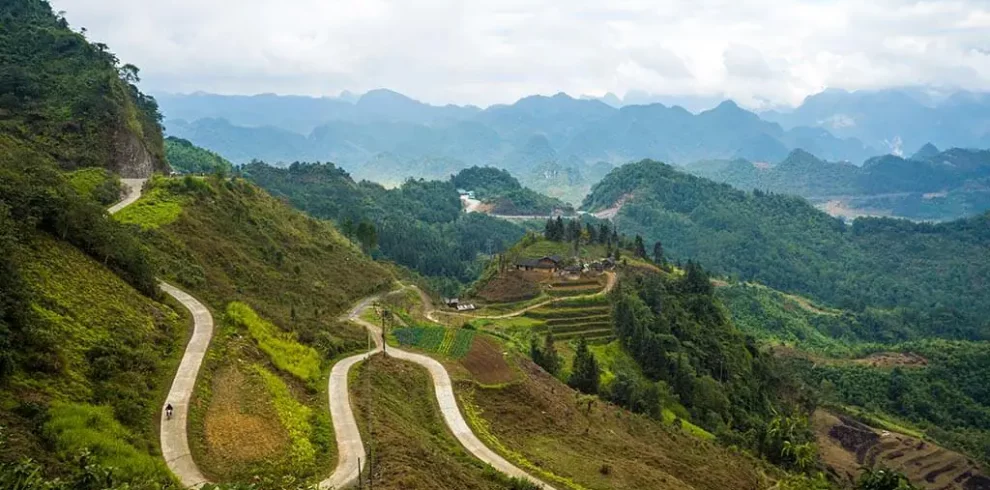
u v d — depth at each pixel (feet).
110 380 183.11
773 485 297.74
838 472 434.71
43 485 122.42
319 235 524.52
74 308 204.64
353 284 449.89
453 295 606.55
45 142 444.14
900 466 477.77
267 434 188.34
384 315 340.18
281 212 512.63
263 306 307.37
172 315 253.65
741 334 604.90
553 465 226.58
